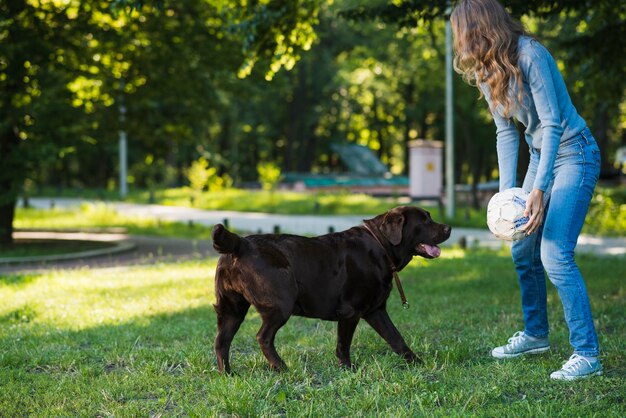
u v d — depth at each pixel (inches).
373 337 223.5
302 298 176.7
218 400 156.3
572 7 381.7
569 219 171.2
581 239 734.5
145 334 238.8
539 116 168.7
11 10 549.3
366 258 182.2
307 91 1876.2
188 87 678.5
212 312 287.0
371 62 1368.1
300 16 410.3
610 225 808.3
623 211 823.7
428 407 151.0
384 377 172.2
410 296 328.5
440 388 164.6
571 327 172.4
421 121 1888.5
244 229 848.9
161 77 665.0
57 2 555.5
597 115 1112.2
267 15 393.4
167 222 941.2
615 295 322.7
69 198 1784.0
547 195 177.3
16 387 173.0
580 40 457.1
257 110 1966.0
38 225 944.9
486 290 349.7
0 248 614.9
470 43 171.0
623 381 165.0
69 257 550.6
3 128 537.3
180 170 2231.8
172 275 418.0
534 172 183.2
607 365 181.6
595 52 454.9
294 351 203.2
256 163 2381.9
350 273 180.1
